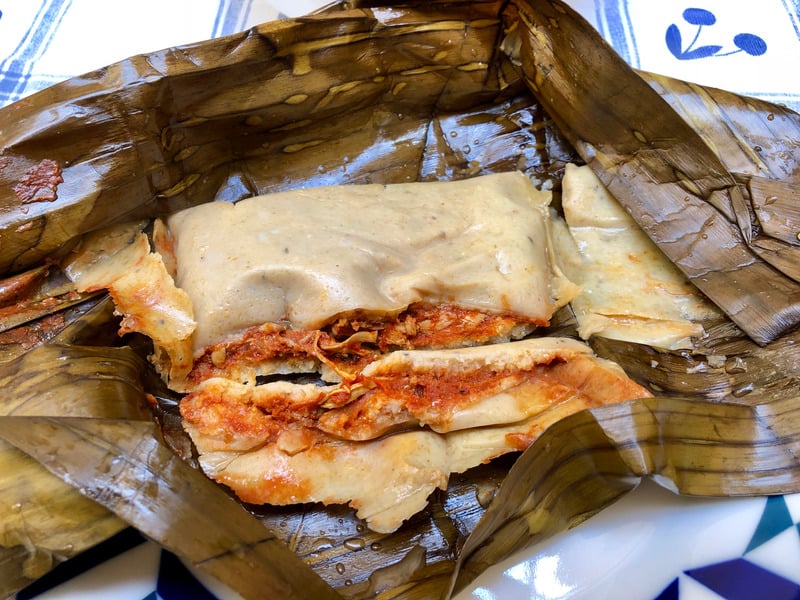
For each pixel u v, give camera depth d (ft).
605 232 0.75
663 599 0.52
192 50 0.63
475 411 0.59
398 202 0.69
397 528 0.57
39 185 0.61
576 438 0.54
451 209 0.69
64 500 0.49
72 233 0.64
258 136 0.73
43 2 0.86
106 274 0.64
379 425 0.59
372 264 0.64
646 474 0.54
